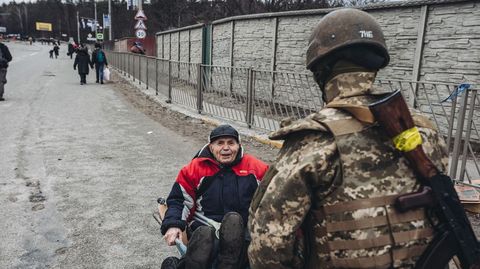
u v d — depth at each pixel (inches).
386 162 47.5
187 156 252.1
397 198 46.9
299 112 271.6
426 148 50.7
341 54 50.6
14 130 312.8
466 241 47.5
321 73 53.5
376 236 46.6
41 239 139.1
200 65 386.0
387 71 284.4
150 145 278.1
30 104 443.2
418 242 47.8
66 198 176.4
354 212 46.8
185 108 428.1
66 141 282.2
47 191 184.1
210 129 334.6
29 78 769.6
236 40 489.7
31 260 125.8
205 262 81.4
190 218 100.7
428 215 48.3
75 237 141.2
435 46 252.8
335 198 47.8
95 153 252.7
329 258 49.1
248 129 314.2
